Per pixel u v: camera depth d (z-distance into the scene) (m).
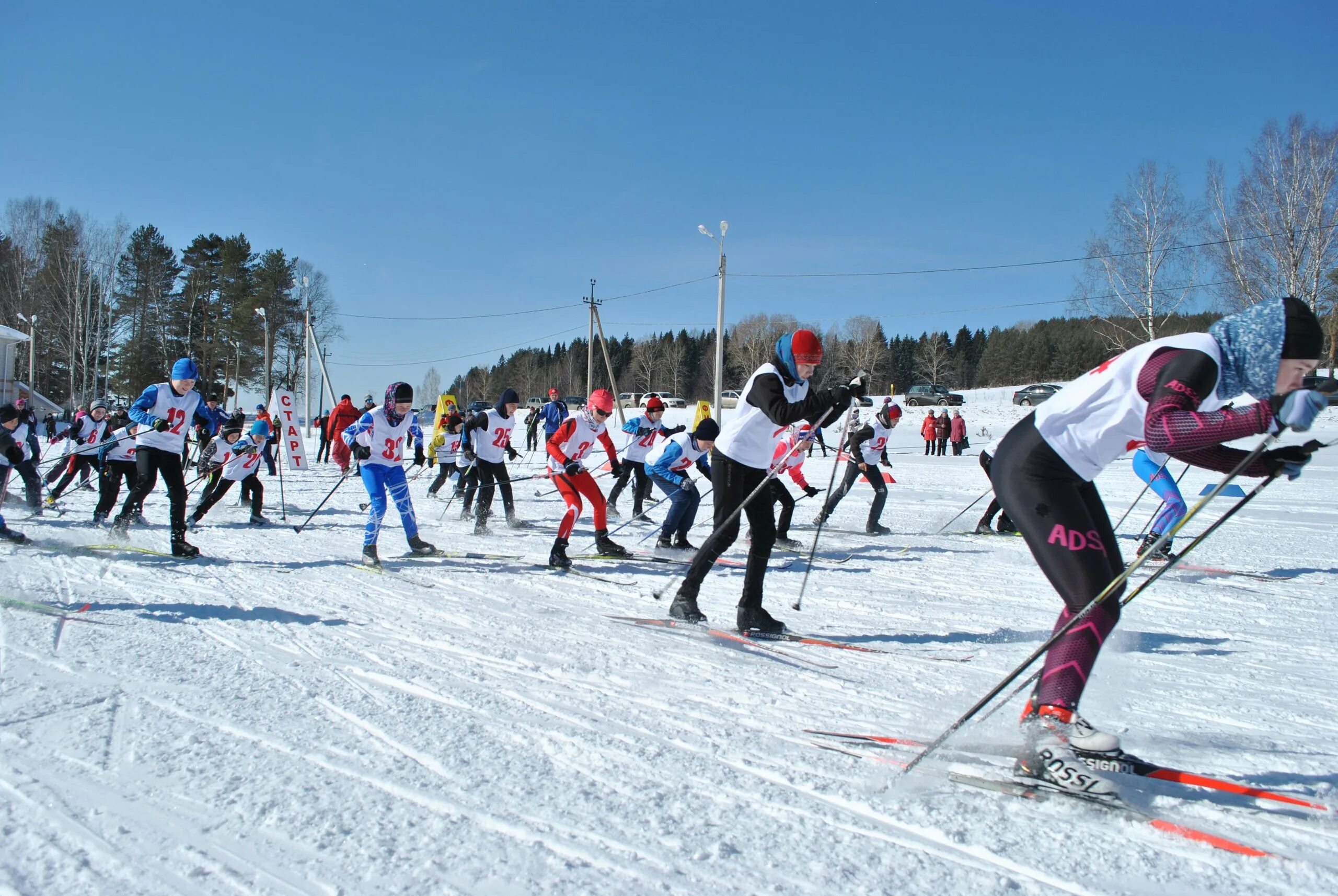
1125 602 2.44
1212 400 2.30
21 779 2.34
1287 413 1.97
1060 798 2.29
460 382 80.75
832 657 3.92
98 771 2.41
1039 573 6.36
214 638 4.02
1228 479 2.27
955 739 2.79
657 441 9.44
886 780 2.46
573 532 8.85
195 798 2.24
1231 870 1.94
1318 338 2.13
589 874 1.88
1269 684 3.56
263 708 3.00
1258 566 6.73
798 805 2.28
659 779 2.44
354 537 8.04
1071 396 2.47
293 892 1.79
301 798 2.25
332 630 4.27
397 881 1.84
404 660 3.72
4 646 3.71
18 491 10.89
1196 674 3.72
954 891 1.83
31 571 5.63
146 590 5.14
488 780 2.41
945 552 7.48
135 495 6.72
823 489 13.91
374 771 2.46
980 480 16.12
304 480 15.39
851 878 1.88
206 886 1.81
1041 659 3.88
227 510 10.35
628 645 4.07
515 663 3.70
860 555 7.32
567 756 2.62
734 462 4.30
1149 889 1.85
